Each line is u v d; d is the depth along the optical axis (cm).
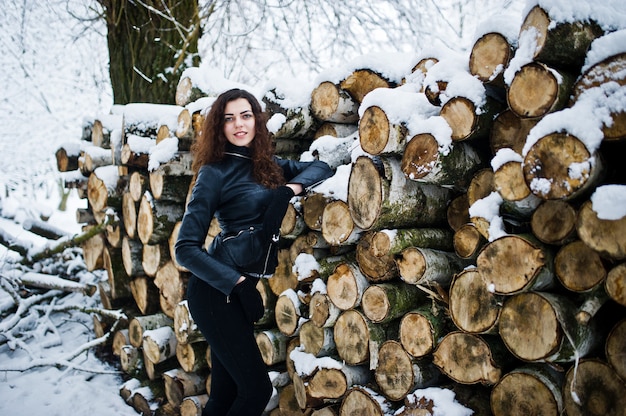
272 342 267
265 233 205
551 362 161
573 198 150
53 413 314
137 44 486
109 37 507
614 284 140
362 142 200
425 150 186
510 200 164
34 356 361
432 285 200
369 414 213
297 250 255
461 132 184
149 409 317
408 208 205
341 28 569
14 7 648
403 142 193
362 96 251
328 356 240
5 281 421
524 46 161
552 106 153
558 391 163
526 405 167
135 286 358
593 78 149
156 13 476
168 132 306
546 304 157
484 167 201
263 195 212
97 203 358
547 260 159
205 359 307
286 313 255
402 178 202
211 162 214
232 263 205
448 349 191
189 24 493
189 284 215
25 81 879
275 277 271
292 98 266
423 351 196
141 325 338
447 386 198
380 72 242
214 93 314
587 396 154
